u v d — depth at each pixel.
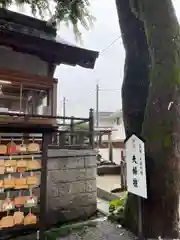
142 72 5.81
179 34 4.95
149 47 5.00
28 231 5.13
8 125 4.21
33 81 7.08
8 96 7.56
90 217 6.54
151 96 4.92
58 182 6.08
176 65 4.79
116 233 5.27
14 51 7.10
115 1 6.28
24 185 4.66
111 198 8.57
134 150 4.44
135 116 5.75
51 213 5.84
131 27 5.87
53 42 6.32
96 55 7.07
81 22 6.93
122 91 6.20
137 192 4.29
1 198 5.13
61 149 6.30
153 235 4.80
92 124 7.04
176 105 4.79
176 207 4.81
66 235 5.18
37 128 4.56
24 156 4.79
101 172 15.12
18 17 7.43
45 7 6.82
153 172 4.82
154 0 4.83
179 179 4.82
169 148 4.71
